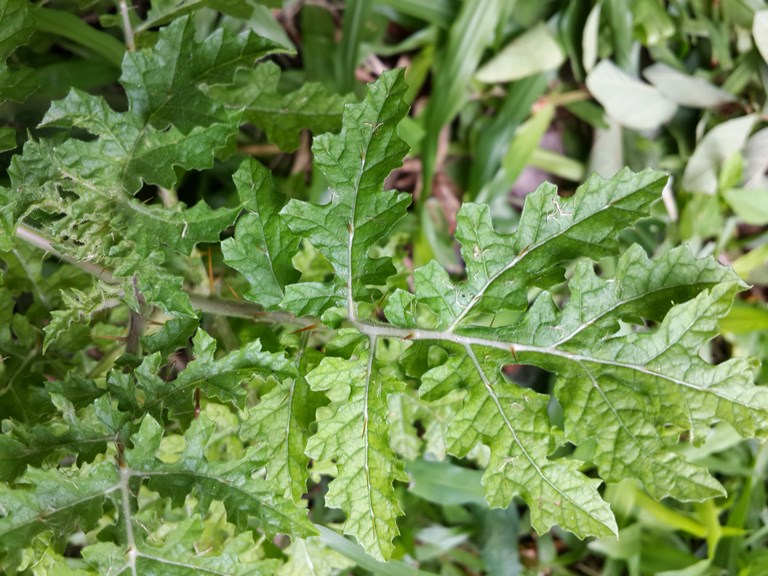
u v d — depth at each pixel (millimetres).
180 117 335
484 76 570
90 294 344
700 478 295
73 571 294
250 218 328
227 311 362
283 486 334
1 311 400
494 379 315
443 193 607
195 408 363
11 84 341
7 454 319
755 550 580
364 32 555
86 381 346
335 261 318
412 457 468
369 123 303
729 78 581
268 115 413
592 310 307
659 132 606
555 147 621
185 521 302
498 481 312
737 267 605
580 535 305
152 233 317
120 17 383
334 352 322
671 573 562
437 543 571
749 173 593
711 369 295
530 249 309
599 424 304
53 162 322
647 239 604
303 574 464
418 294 316
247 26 547
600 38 581
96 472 311
